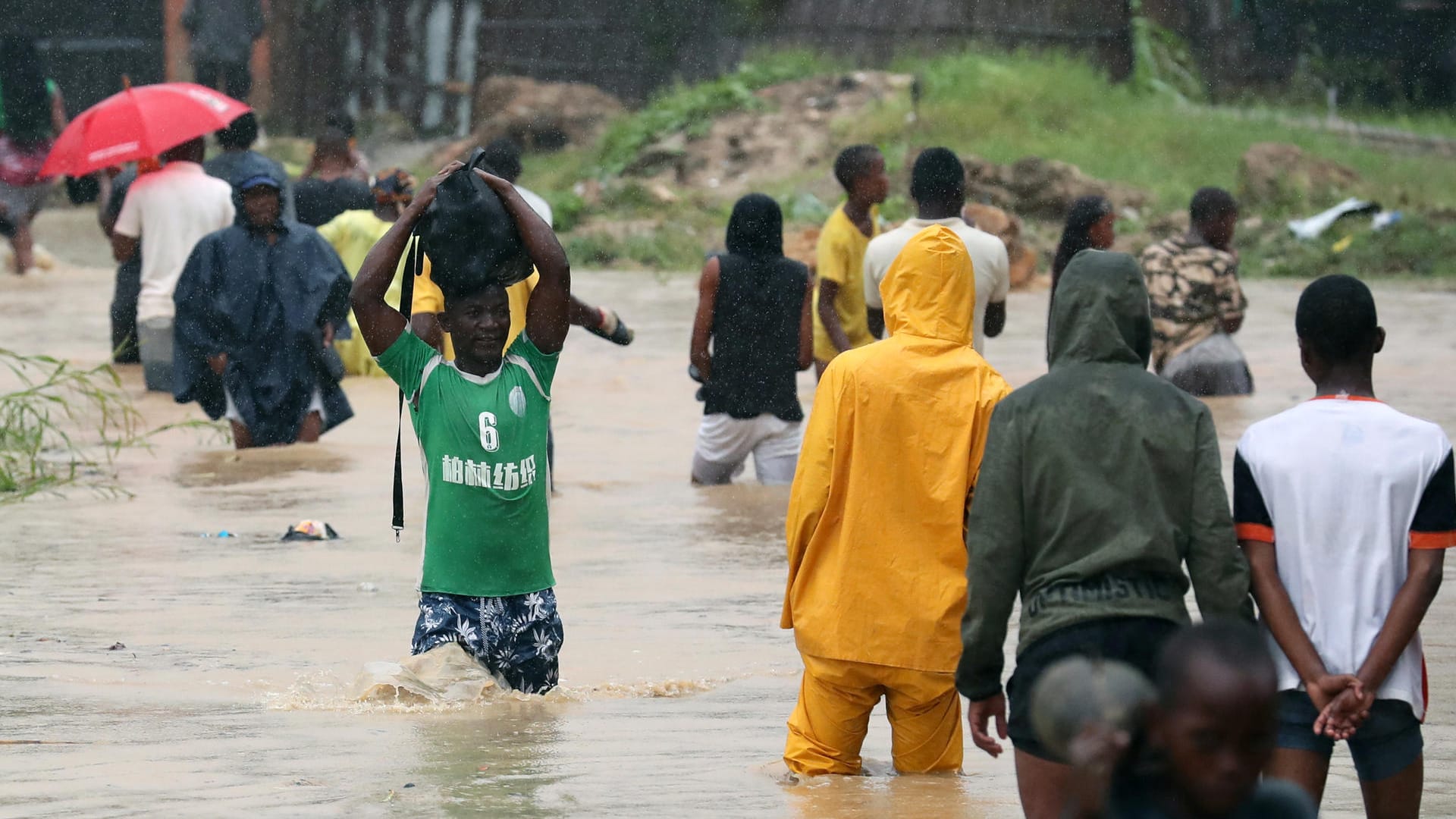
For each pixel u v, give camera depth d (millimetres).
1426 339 57875
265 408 39000
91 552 27906
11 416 36250
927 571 16016
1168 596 13023
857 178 34125
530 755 16359
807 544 16469
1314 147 106625
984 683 13656
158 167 48531
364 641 21891
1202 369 43562
